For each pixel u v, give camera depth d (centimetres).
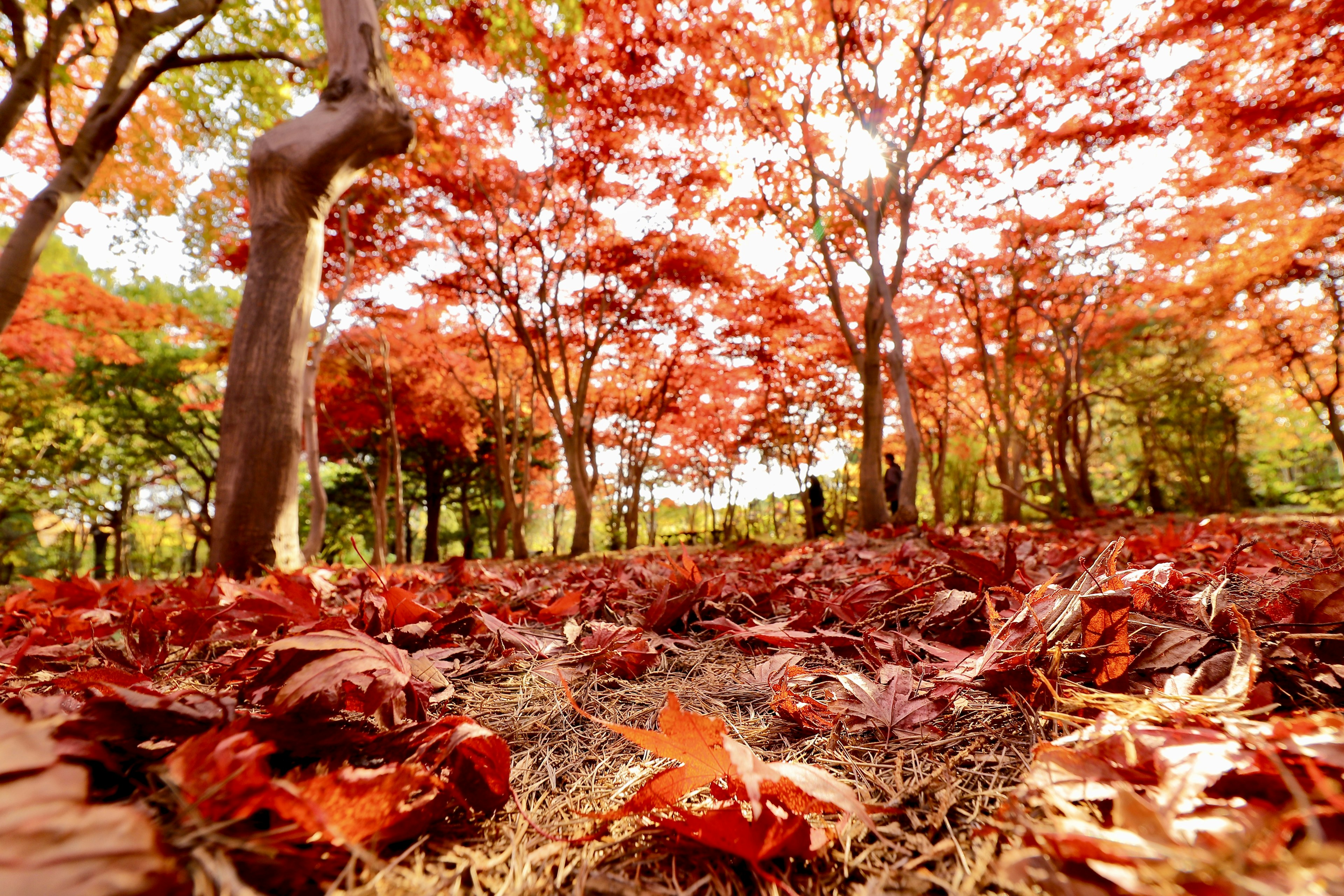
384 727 91
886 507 896
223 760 58
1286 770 49
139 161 789
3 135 488
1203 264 1268
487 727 120
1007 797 79
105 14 660
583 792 91
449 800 78
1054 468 1417
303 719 90
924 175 916
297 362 387
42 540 2414
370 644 101
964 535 639
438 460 2066
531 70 943
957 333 1602
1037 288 1402
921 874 63
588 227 1211
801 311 1541
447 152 1007
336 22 420
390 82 432
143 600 213
